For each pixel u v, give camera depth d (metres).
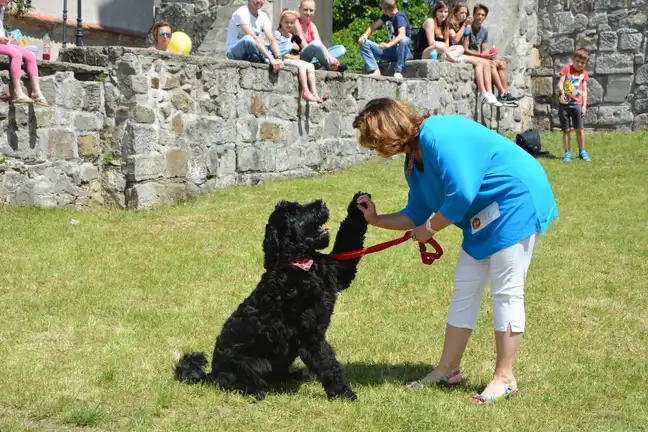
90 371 5.19
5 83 9.18
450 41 15.77
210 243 8.49
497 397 4.80
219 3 15.48
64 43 17.19
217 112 10.71
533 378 5.29
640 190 11.57
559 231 9.45
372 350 5.84
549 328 6.43
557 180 12.20
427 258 5.05
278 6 15.50
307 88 11.83
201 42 15.60
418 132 4.72
